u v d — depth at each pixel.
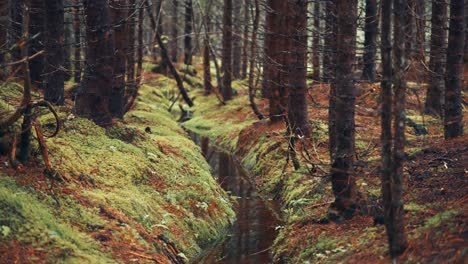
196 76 47.31
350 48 9.59
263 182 16.42
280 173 15.85
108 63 13.50
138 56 21.45
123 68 15.84
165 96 38.81
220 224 12.41
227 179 17.58
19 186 8.55
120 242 8.73
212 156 21.67
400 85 7.24
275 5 19.33
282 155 17.00
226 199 14.38
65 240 7.85
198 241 11.13
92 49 13.36
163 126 21.75
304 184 13.76
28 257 7.09
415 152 12.57
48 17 13.67
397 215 7.51
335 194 10.29
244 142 21.67
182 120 32.19
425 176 10.76
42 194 8.73
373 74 20.81
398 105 7.27
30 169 9.31
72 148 11.07
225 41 31.22
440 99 18.38
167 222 10.68
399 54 7.24
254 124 22.56
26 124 9.05
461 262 6.66
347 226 9.82
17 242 7.24
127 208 9.98
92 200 9.51
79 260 7.54
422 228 8.13
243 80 37.31
